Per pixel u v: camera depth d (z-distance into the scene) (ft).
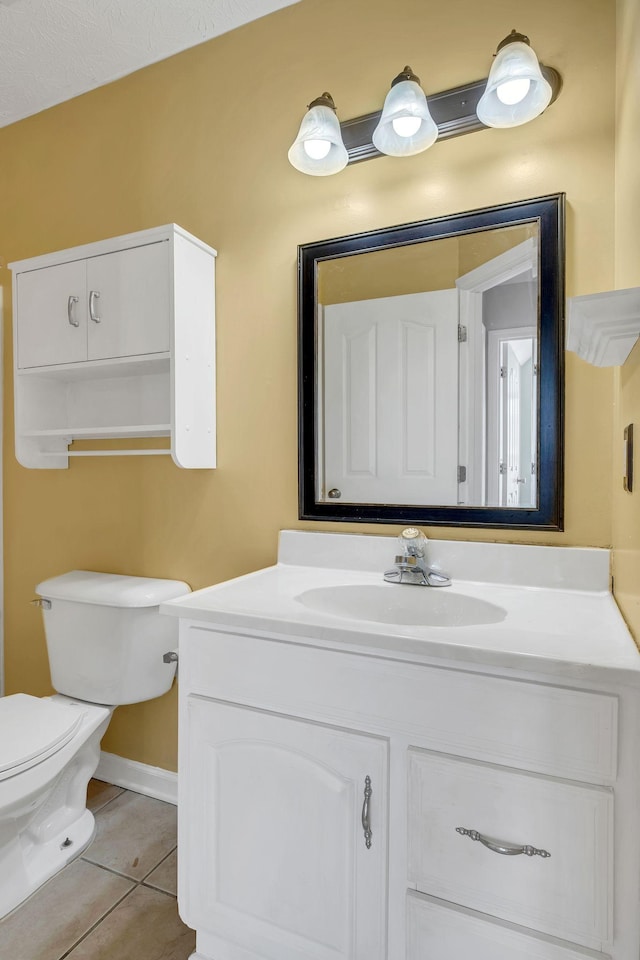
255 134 5.27
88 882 4.67
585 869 2.58
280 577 4.58
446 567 4.37
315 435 4.96
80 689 5.46
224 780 3.54
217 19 5.21
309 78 5.00
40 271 5.64
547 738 2.64
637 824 2.49
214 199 5.49
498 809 2.75
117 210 6.08
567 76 4.01
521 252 4.17
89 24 5.22
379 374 4.70
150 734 5.95
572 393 4.02
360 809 3.10
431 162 4.49
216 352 5.45
